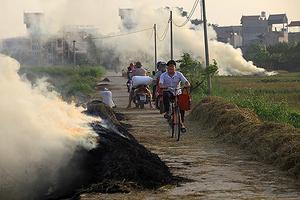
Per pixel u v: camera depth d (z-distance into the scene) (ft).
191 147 50.78
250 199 31.32
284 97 133.80
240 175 37.78
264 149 43.55
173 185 34.78
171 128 59.31
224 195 32.30
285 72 328.08
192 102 96.22
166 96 58.49
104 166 34.68
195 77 121.80
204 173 38.68
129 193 32.55
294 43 399.03
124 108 95.30
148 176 34.78
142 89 94.63
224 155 45.85
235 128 53.31
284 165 39.01
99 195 32.09
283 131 45.06
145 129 64.85
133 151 37.04
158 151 48.60
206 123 64.34
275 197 31.73
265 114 69.10
